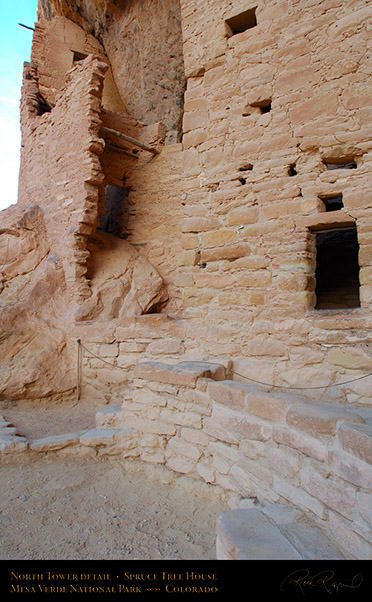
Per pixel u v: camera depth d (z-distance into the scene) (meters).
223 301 4.57
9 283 7.33
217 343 4.57
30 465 4.11
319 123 4.02
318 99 4.04
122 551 2.73
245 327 4.35
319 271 7.91
